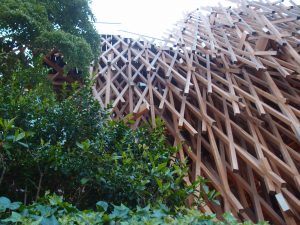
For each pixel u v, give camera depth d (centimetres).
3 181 142
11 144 126
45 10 253
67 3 279
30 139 142
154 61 355
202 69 338
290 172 226
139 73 344
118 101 301
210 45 354
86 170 137
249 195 254
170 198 136
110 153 156
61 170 138
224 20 396
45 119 153
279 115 257
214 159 263
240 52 326
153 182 138
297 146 287
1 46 236
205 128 273
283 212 210
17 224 81
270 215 225
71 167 137
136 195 133
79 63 248
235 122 292
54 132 155
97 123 164
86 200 143
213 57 337
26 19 227
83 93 168
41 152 137
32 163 137
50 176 145
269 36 317
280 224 218
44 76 194
